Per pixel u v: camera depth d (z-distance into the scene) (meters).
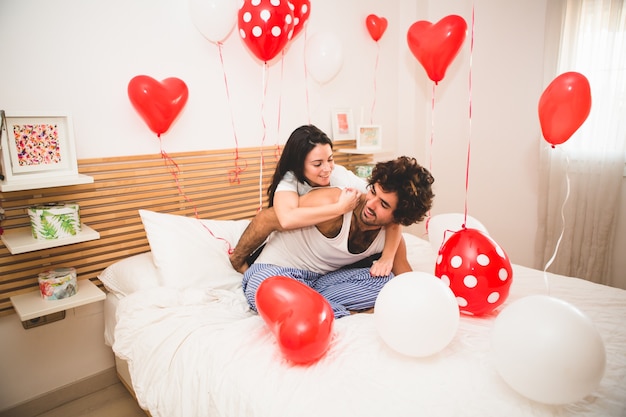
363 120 2.88
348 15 2.68
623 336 1.19
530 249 2.90
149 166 1.88
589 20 2.38
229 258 1.79
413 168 1.29
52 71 1.58
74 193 1.68
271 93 2.33
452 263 1.27
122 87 1.76
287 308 1.06
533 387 0.85
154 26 1.82
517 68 2.75
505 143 2.89
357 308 1.43
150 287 1.60
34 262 1.62
